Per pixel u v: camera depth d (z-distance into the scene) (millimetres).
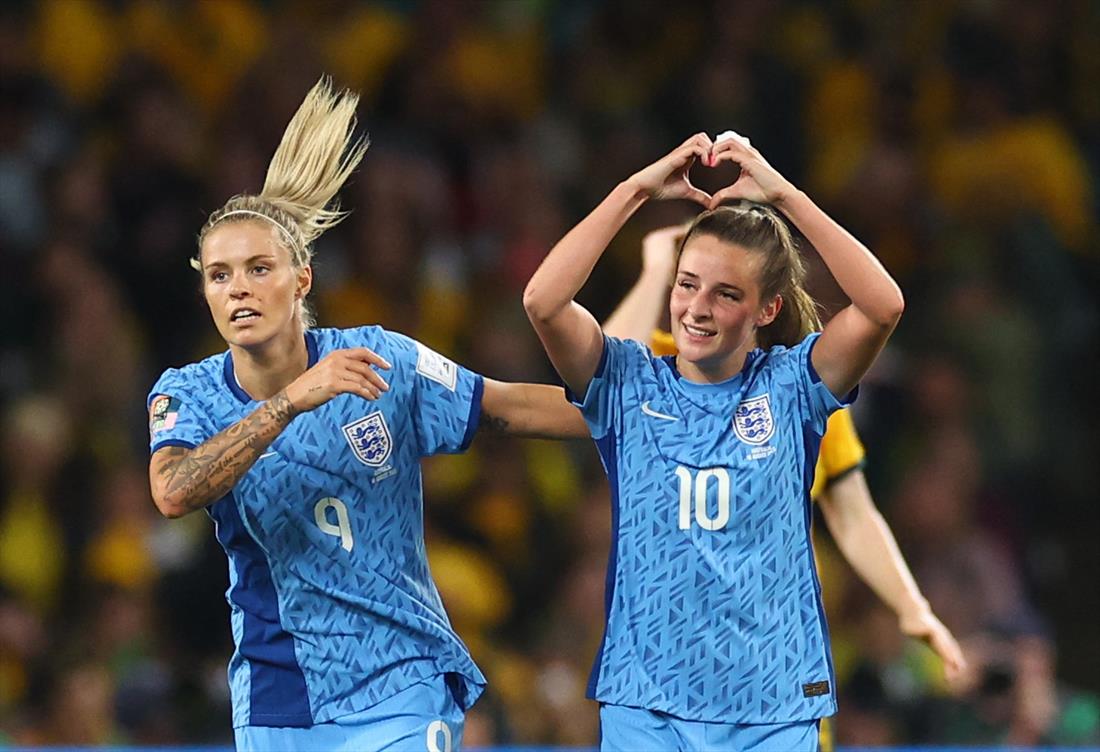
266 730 15711
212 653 28328
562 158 38688
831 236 15000
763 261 15172
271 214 15859
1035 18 40094
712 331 15141
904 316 36250
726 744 14867
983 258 37062
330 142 16391
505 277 36062
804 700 14992
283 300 15602
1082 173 39562
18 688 29109
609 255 36156
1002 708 26641
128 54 37188
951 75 39844
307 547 15750
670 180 15539
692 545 15008
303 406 14828
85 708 27500
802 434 15359
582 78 39750
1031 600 34375
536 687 28781
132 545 31188
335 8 39906
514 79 39531
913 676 27094
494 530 31578
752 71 38750
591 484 33062
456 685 16297
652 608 15023
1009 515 34344
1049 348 36344
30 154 36219
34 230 35250
